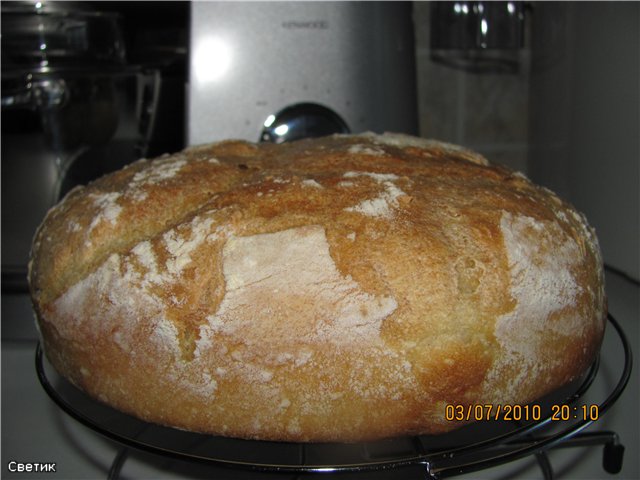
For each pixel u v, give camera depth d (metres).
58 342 0.31
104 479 0.33
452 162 0.34
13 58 0.46
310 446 0.35
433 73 0.66
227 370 0.27
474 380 0.28
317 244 0.27
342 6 0.49
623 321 0.43
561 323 0.29
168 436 0.36
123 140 0.52
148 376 0.28
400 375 0.27
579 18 0.56
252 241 0.28
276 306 0.27
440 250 0.28
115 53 0.50
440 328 0.27
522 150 0.69
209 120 0.48
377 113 0.50
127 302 0.28
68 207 0.34
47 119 0.48
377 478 0.33
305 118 0.48
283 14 0.48
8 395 0.39
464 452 0.26
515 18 0.56
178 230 0.29
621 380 0.30
